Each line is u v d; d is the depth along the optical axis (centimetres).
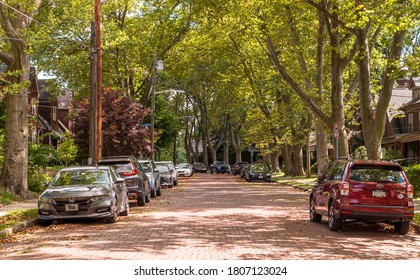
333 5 2645
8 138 2592
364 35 2641
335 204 1527
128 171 2353
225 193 3262
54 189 1733
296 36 3484
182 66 5478
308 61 3966
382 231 1597
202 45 5147
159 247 1236
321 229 1598
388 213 1488
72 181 1808
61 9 3394
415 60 1981
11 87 2100
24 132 2620
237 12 2997
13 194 2552
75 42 4106
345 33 3084
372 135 2705
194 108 9000
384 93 2638
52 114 6806
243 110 5634
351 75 4212
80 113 3972
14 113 2594
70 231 1547
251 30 3225
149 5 4988
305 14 3114
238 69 5388
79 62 4125
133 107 4022
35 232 1553
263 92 4984
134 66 4859
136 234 1459
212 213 2025
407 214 1491
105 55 4522
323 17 3122
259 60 4872
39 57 4219
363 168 1531
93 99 2642
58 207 1680
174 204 2467
